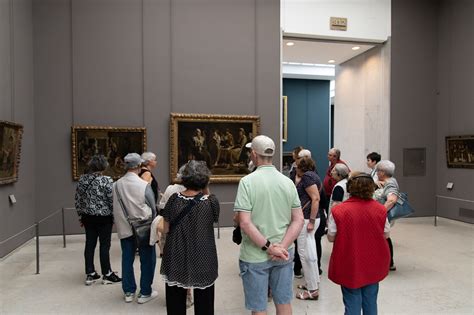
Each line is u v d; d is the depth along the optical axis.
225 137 10.41
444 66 12.05
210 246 3.67
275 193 3.42
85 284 6.09
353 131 14.15
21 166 8.59
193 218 3.63
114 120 9.86
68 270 6.88
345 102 14.71
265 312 3.39
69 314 4.96
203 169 3.76
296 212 3.55
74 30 9.61
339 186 5.23
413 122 12.17
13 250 8.07
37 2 9.40
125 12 9.90
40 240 9.34
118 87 9.88
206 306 3.65
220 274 6.61
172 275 3.59
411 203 12.16
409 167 12.16
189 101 10.30
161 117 10.12
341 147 15.03
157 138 10.10
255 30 10.72
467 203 11.14
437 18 12.28
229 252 8.08
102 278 6.18
